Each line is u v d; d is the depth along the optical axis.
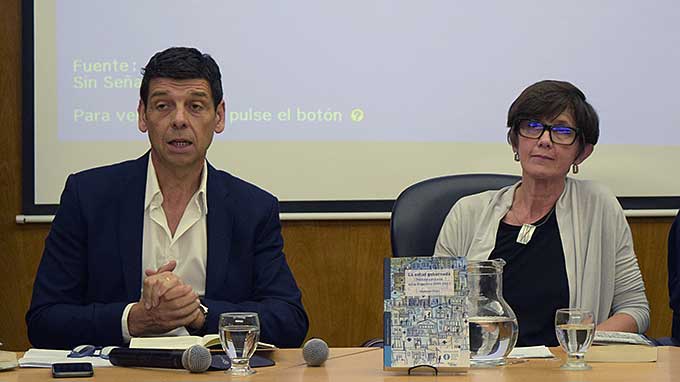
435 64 4.25
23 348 4.20
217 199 2.91
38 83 4.16
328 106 4.24
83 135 4.17
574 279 3.02
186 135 2.81
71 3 4.16
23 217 4.15
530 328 3.01
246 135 4.21
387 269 2.13
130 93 4.18
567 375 2.07
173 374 2.13
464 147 4.27
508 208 3.12
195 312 2.59
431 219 3.23
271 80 4.22
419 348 2.11
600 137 4.29
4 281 4.19
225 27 4.20
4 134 4.16
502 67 4.27
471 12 4.25
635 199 4.30
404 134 4.25
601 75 4.29
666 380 2.00
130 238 2.87
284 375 2.10
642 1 4.29
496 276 2.23
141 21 4.18
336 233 4.26
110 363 2.27
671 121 4.31
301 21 4.22
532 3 4.26
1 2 4.14
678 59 4.30
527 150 3.03
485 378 2.04
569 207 3.09
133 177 2.92
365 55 4.24
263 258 2.93
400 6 4.24
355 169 4.25
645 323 3.05
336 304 4.27
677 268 3.10
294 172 4.23
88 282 2.90
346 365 2.24
